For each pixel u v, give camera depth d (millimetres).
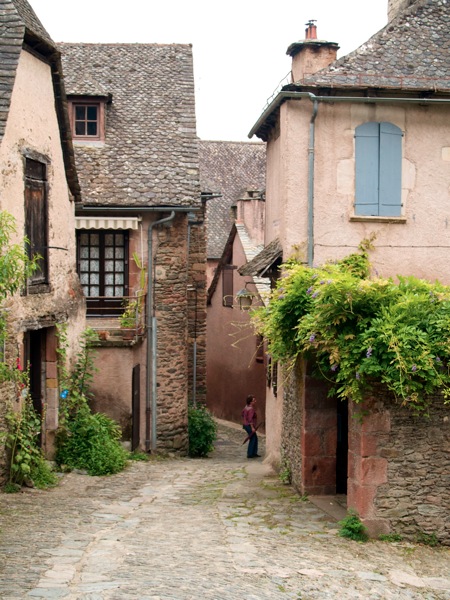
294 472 12641
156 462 16969
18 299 11508
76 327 14711
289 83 12992
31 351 13305
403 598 7285
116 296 18062
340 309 9180
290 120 13375
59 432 13547
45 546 8133
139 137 18875
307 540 9188
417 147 13516
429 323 9016
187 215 18625
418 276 13547
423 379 9102
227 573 7371
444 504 9461
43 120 12852
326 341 9266
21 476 11508
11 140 11289
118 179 17844
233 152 38938
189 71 21016
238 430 24938
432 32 14102
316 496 11742
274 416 15211
